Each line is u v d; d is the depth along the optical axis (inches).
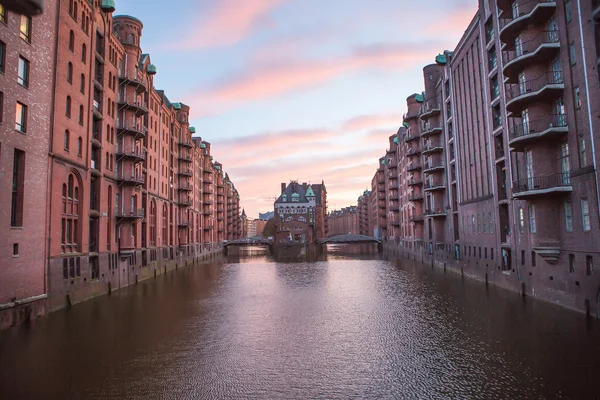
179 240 2635.3
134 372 608.1
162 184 2231.8
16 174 914.1
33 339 783.7
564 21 924.0
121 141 1553.9
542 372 575.8
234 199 5600.4
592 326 789.9
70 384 561.6
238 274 2082.9
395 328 860.0
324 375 594.6
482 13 1423.5
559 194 964.6
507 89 1237.7
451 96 1828.2
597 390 512.1
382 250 4133.9
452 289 1376.7
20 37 909.2
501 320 888.3
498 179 1358.3
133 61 1624.0
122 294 1376.7
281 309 1095.6
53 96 1050.7
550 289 1036.5
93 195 1357.0
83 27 1242.6
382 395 521.3
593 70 832.3
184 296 1331.2
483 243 1512.1
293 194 5019.7
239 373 604.4
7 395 525.7
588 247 866.8
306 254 3853.3
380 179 4227.4
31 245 944.9
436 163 2071.9
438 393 521.3
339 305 1144.8
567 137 931.3
